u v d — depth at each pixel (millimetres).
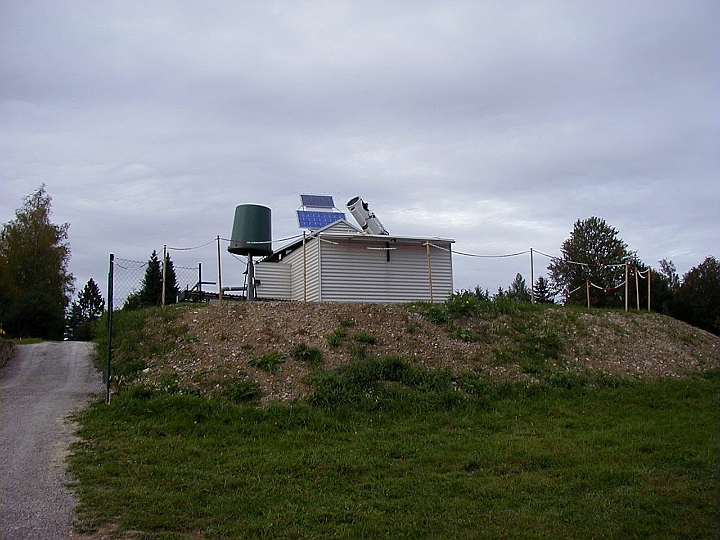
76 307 55594
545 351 13258
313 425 9469
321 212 23656
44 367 14625
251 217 16484
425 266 20078
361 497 6918
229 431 9148
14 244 37781
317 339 12383
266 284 21047
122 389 10969
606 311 16375
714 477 7574
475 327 13898
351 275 19172
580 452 8555
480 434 9461
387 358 11586
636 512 6531
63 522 6023
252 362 11398
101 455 8062
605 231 40781
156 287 32000
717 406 11445
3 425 9500
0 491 6812
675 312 33156
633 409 11109
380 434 9258
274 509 6465
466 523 6250
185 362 11594
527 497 6992
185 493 6816
